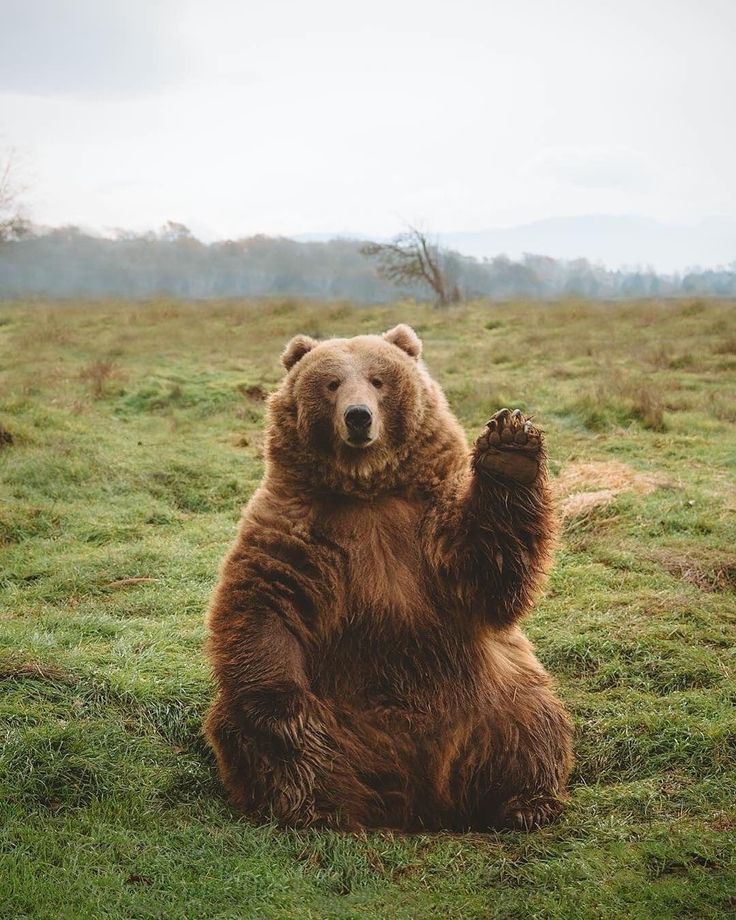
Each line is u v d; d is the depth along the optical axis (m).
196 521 10.53
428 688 5.11
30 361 20.53
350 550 5.15
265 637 5.00
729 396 16.09
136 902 4.12
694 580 8.21
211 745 5.39
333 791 4.96
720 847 4.64
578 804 5.22
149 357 21.55
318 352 5.45
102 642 7.14
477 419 14.88
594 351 21.20
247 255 180.38
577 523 9.52
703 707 6.08
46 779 5.14
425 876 4.54
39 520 10.09
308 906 4.20
